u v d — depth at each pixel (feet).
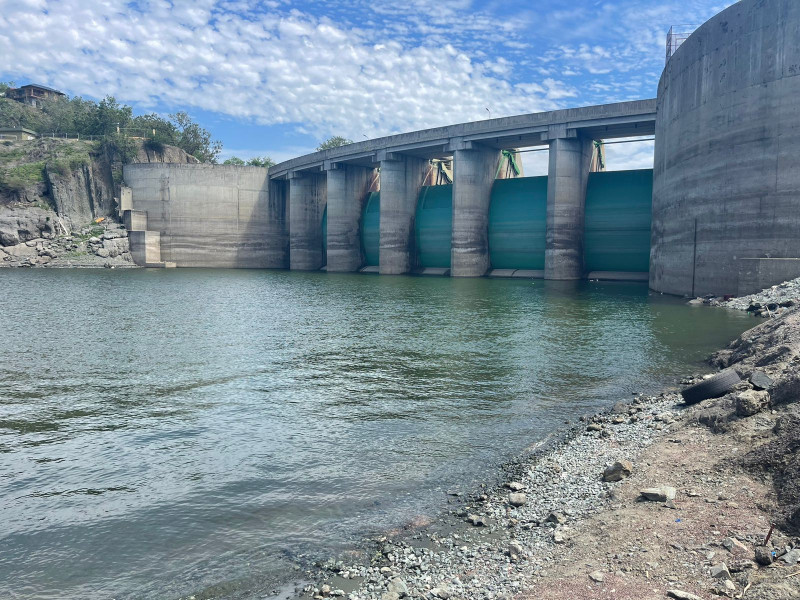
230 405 53.67
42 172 337.11
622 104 194.90
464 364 70.85
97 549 27.96
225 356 76.84
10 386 61.11
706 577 22.12
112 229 326.24
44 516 31.42
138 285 195.21
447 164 319.27
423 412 50.93
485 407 52.21
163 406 53.42
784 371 46.06
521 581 23.98
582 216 218.79
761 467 30.30
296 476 36.81
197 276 251.39
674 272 155.33
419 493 34.06
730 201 131.23
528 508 31.50
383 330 98.58
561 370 67.21
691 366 68.13
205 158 435.53
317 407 52.70
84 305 135.74
